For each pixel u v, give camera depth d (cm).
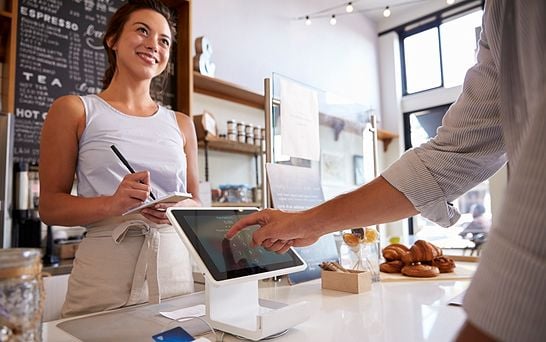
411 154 79
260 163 339
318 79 446
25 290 47
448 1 365
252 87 359
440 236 381
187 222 72
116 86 122
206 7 326
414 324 72
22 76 204
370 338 65
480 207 435
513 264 29
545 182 29
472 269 138
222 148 305
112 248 102
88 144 111
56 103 110
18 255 48
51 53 216
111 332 68
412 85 546
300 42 427
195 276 127
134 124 117
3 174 173
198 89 302
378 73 555
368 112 191
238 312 73
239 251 76
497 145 73
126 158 112
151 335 67
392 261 135
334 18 459
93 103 114
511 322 29
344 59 492
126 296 100
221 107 323
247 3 368
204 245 71
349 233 119
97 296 99
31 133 204
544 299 28
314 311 83
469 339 31
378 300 93
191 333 68
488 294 30
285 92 138
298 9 431
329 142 192
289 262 83
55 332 69
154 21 120
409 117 541
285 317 67
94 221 101
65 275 175
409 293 101
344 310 84
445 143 76
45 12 215
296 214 82
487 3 58
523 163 32
